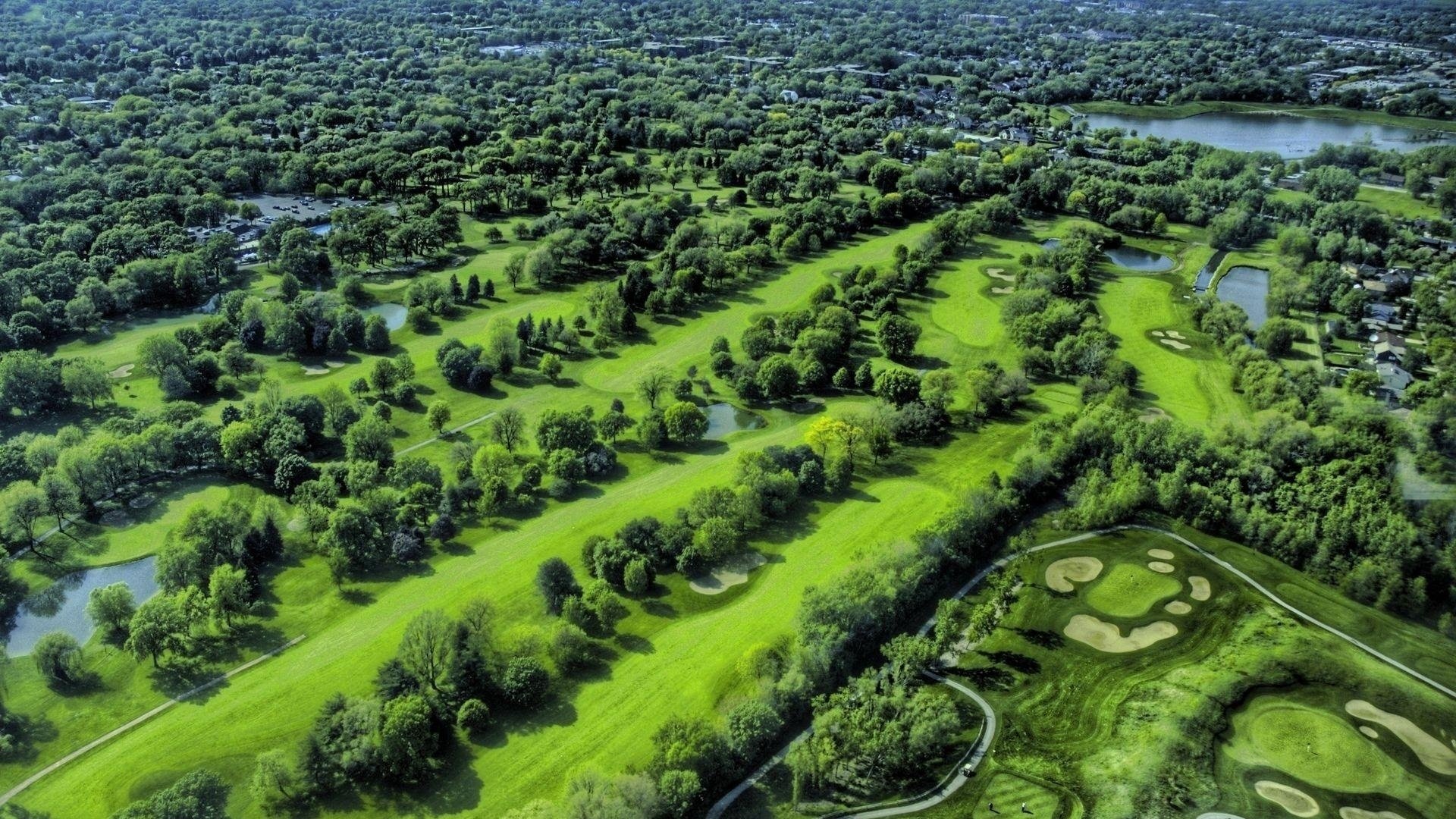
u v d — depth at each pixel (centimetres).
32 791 11462
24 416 19438
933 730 12075
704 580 15338
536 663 13012
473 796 11525
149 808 10681
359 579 15238
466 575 15350
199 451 17912
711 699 12975
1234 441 18362
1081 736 12738
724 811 11500
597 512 17000
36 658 12950
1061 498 17712
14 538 15850
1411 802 11919
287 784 11481
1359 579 15188
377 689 12975
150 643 13150
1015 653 14125
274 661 13525
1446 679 13812
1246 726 12988
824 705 12488
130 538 16175
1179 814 11644
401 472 17138
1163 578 15688
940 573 15425
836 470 17725
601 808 10681
